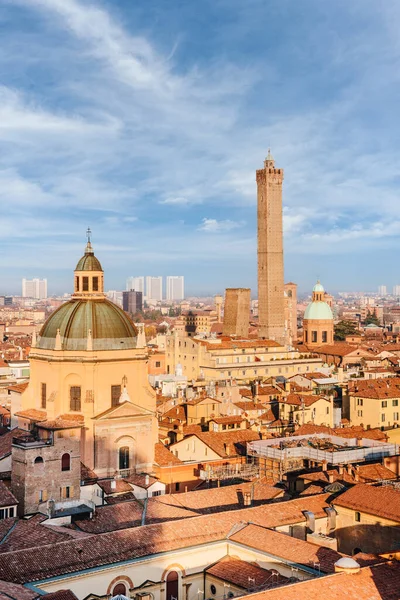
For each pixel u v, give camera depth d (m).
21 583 72.81
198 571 84.44
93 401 117.88
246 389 196.75
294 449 121.56
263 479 116.31
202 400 161.62
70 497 101.75
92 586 77.31
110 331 121.75
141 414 120.62
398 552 75.69
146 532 84.69
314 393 197.00
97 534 82.94
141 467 121.06
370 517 89.69
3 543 82.38
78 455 102.62
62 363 119.19
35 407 124.56
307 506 95.38
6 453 112.12
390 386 195.00
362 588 68.44
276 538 84.38
